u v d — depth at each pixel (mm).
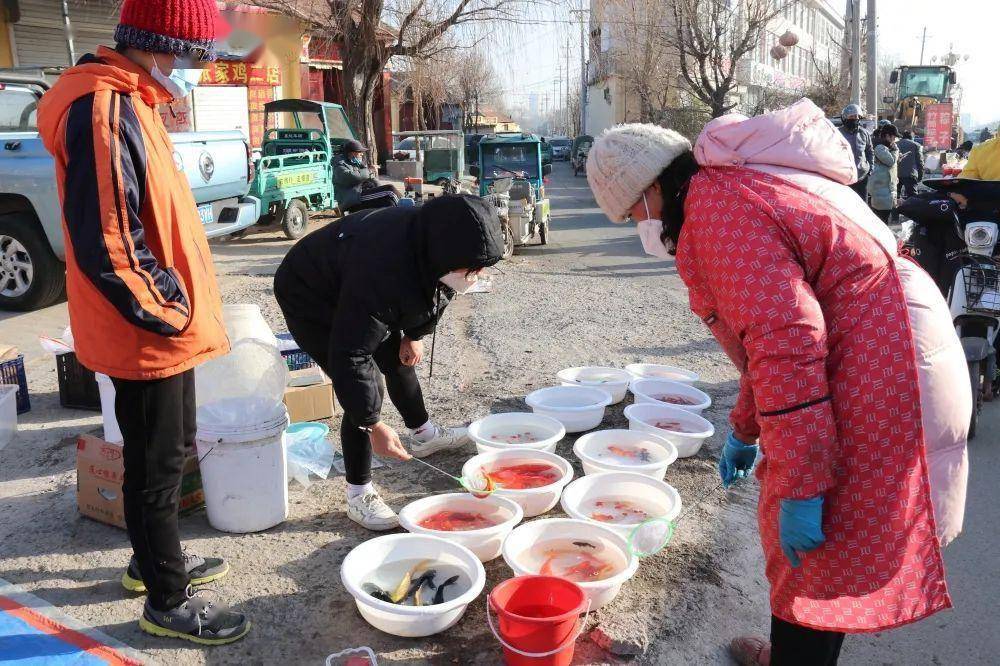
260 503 3527
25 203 7332
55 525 3592
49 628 2865
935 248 5492
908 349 1915
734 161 2033
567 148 47562
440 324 7656
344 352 3012
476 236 2865
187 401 2838
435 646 2812
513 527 3465
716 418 5082
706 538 3594
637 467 3793
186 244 2613
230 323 3654
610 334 7234
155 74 2494
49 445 4477
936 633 3082
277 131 14719
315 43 15734
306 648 2803
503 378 5883
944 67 26297
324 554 3387
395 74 17125
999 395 5777
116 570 3246
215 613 2828
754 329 1863
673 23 22625
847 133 11070
